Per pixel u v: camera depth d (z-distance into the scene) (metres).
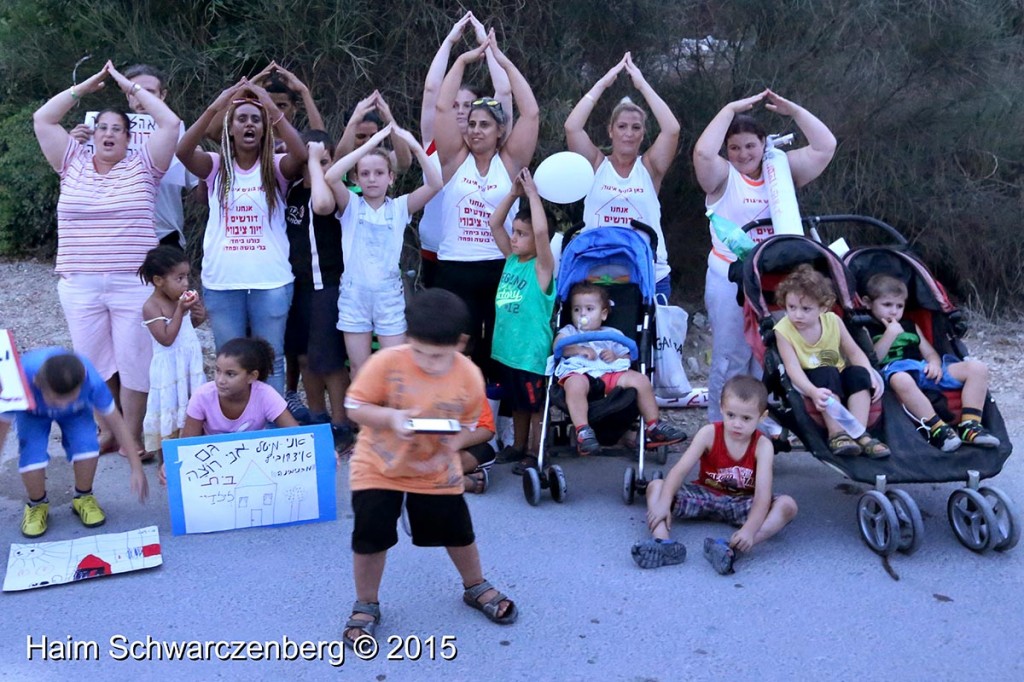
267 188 5.62
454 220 5.86
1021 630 4.02
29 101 10.27
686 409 6.87
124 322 5.62
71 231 5.56
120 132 5.52
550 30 8.49
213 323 5.73
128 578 4.41
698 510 4.96
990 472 4.72
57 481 5.48
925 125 9.16
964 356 5.19
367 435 3.83
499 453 5.93
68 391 4.56
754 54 8.95
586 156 6.06
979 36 8.94
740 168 5.88
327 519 5.01
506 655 3.84
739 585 4.39
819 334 4.99
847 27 8.92
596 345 5.40
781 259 5.26
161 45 8.28
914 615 4.13
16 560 4.48
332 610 4.16
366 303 5.72
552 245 6.03
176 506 4.80
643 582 4.41
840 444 4.73
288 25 7.96
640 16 8.47
